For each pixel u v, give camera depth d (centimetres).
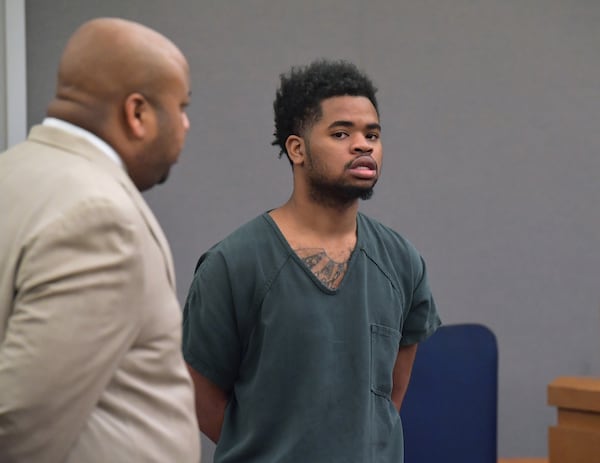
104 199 224
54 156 239
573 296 679
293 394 346
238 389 360
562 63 671
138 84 243
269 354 349
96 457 226
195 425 250
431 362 480
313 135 354
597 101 677
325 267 356
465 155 660
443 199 658
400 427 368
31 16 567
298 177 364
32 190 231
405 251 380
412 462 474
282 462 342
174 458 239
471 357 484
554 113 671
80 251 220
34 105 567
